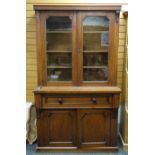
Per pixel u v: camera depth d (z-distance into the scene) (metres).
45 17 3.01
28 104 3.48
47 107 3.10
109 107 3.10
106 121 3.16
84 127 3.18
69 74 3.22
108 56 3.10
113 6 2.96
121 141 3.44
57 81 3.16
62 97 3.09
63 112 3.14
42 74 3.12
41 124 3.17
